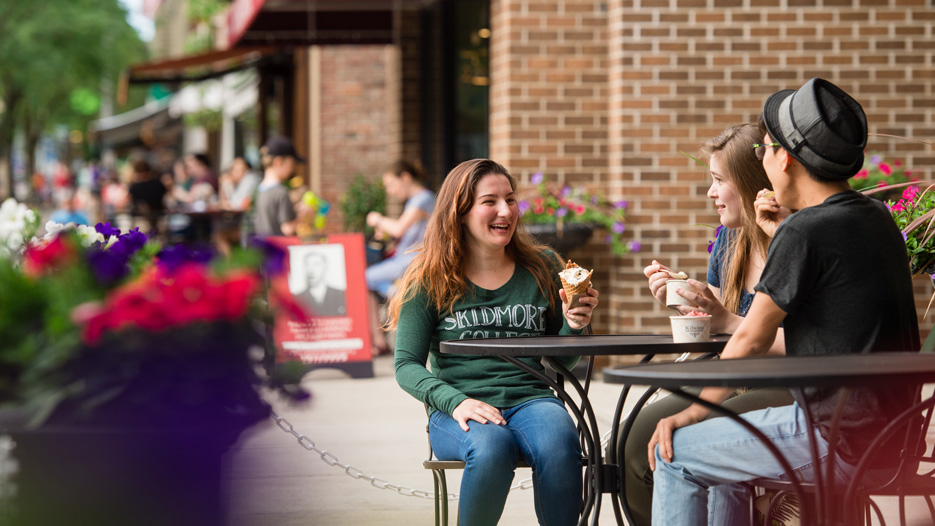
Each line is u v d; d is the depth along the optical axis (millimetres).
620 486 3301
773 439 2836
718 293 4023
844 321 2760
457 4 11391
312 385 7875
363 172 14023
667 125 7930
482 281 3727
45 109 41219
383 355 9773
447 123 11656
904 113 7992
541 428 3371
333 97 13984
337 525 4316
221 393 2627
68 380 2539
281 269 2814
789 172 2898
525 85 8156
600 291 8023
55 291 2582
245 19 10695
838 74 7965
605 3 8156
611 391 7215
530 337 3459
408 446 5805
